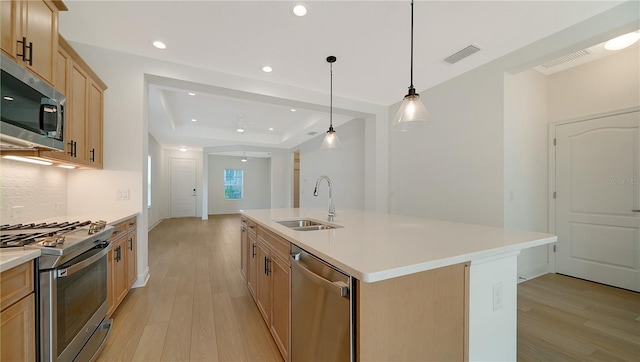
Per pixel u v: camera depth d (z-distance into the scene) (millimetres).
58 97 1604
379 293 1025
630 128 2824
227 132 7145
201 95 4285
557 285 2979
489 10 2072
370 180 4453
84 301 1513
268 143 7879
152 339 1866
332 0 1967
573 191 3238
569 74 3270
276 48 2645
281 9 2066
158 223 7523
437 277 1180
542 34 2412
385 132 4430
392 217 2484
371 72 3201
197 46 2602
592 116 3078
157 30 2340
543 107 3379
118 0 1956
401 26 2285
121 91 2682
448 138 3406
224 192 10359
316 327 1233
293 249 1495
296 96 3623
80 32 2371
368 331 1001
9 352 1054
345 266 987
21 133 1325
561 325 2107
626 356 1726
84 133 2197
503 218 2832
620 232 2896
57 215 2379
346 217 2471
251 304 2432
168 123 5195
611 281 2947
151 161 6602
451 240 1417
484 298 1354
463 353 1267
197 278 3098
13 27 1352
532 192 3186
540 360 1681
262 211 3023
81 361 1450
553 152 3396
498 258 1405
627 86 2836
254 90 3342
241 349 1768
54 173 2348
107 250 1767
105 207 2627
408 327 1095
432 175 3635
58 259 1242
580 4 2006
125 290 2393
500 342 1415
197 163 9242
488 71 2953
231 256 4086
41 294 1201
